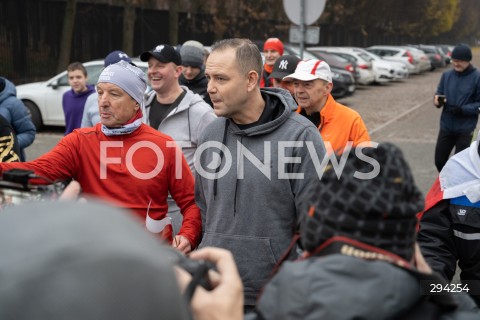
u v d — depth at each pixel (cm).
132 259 77
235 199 295
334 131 455
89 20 2512
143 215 339
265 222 291
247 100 297
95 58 2547
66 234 75
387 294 132
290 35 921
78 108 680
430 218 296
